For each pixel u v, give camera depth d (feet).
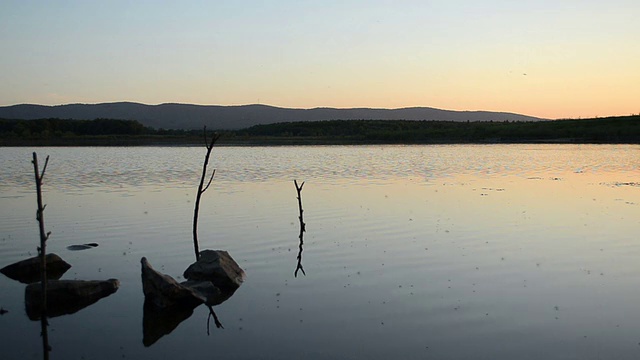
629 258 56.24
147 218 80.59
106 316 43.73
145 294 46.78
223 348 37.70
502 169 151.02
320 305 44.65
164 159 201.67
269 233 69.67
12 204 94.48
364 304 44.57
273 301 45.83
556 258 56.59
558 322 40.52
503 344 37.11
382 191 107.86
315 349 37.04
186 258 59.06
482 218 77.61
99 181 129.59
